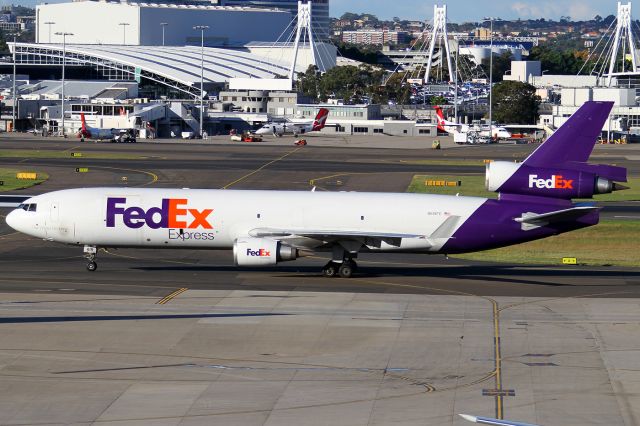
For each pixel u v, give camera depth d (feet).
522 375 480.23
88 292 654.94
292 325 572.10
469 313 609.83
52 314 589.73
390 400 440.86
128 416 417.90
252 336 547.08
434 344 535.60
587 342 542.16
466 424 410.72
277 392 451.53
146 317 586.45
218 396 444.96
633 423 414.62
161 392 449.48
